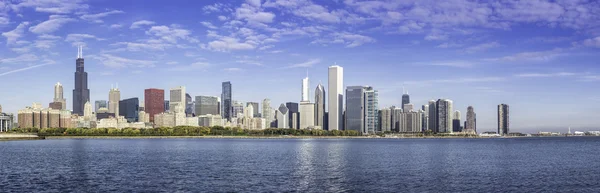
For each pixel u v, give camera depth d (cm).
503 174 13950
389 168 15738
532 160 19875
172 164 17212
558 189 11119
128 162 18150
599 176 13562
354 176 13338
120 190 10856
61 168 15625
